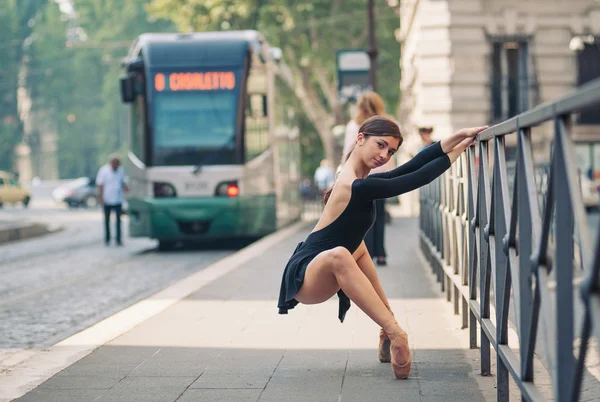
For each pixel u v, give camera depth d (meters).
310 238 5.45
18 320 9.87
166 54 17.91
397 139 5.23
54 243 22.83
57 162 88.56
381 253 12.30
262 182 18.33
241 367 5.87
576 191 2.82
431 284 10.10
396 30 41.09
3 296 12.23
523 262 3.71
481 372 5.46
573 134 2.93
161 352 6.43
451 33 28.11
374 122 5.22
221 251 18.80
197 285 10.40
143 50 18.03
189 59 17.84
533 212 3.48
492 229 4.78
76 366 5.99
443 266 8.58
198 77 17.75
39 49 83.62
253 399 5.00
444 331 7.03
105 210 21.50
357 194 5.21
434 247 10.42
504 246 4.15
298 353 6.31
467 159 6.10
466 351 6.23
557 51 28.42
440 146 5.17
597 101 2.47
